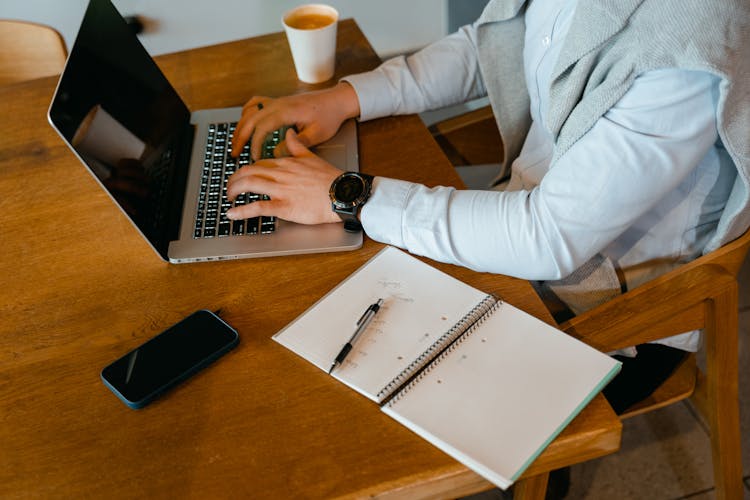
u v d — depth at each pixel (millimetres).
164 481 727
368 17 2324
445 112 2469
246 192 1065
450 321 849
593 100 876
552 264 905
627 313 885
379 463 719
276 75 1357
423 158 1138
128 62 1099
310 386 800
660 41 812
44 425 790
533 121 1217
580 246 901
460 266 941
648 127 838
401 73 1254
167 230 1005
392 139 1189
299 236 989
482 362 797
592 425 738
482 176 1488
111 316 913
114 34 1094
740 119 820
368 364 809
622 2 849
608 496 1532
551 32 1097
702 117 826
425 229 931
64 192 1128
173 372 817
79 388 825
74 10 2123
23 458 760
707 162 955
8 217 1092
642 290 907
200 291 935
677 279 910
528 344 813
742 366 1750
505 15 1162
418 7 2336
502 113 1254
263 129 1145
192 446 754
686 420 1647
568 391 757
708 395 1096
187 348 846
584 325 882
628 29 862
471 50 1310
